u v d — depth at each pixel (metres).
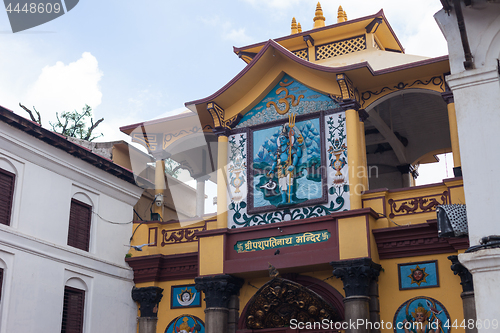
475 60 8.45
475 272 7.45
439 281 12.28
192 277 14.90
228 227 14.53
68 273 13.72
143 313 15.08
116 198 15.88
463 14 8.69
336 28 16.42
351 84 14.04
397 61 14.97
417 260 12.62
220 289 13.50
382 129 16.89
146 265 15.31
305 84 14.77
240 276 13.87
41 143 13.46
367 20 16.08
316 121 14.41
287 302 12.93
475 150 8.09
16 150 12.96
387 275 12.77
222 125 15.37
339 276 12.38
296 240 13.37
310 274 13.45
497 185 7.82
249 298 13.95
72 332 13.56
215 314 13.49
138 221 16.08
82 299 14.02
